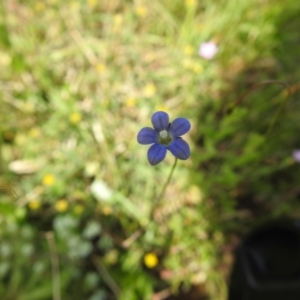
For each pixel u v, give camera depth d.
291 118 0.19
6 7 0.21
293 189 0.18
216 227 0.17
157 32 0.21
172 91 0.19
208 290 0.17
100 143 0.18
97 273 0.17
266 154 0.18
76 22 0.21
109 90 0.19
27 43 0.20
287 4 0.21
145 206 0.17
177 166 0.18
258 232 0.14
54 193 0.17
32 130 0.18
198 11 0.21
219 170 0.18
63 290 0.16
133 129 0.18
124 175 0.18
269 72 0.20
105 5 0.21
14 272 0.16
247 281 0.14
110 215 0.17
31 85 0.19
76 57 0.20
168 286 0.17
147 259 0.16
